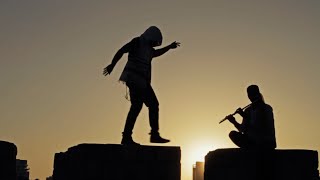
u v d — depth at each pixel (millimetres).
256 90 9594
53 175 9969
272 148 9336
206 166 10062
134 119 8852
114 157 8836
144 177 8859
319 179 9625
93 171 8836
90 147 8891
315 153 9688
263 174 9266
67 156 9547
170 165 8945
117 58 8711
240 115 9703
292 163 9594
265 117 9398
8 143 9484
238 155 9711
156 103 8961
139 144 8922
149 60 8953
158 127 8945
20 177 18844
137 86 8742
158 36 8984
